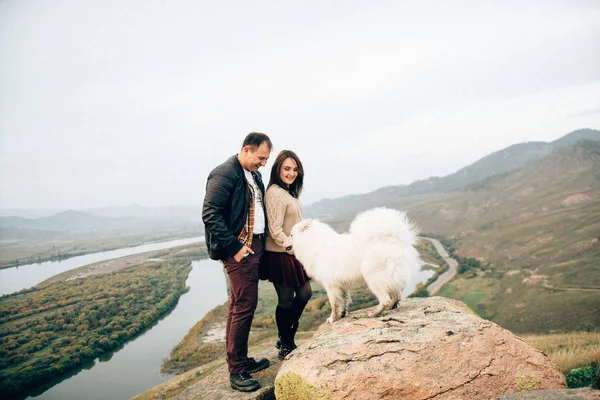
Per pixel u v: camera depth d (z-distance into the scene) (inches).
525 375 128.3
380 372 125.3
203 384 188.9
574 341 792.9
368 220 183.3
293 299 196.5
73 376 1561.3
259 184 178.2
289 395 135.7
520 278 2556.6
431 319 161.0
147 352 1759.4
